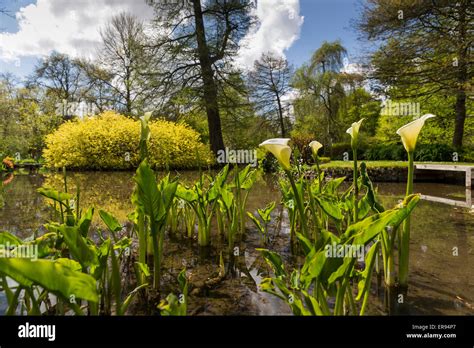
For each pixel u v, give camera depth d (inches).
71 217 76.9
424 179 432.8
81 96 1064.2
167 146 535.5
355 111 1019.9
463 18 508.1
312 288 84.9
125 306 63.9
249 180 152.1
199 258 114.4
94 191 283.0
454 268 105.3
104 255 65.5
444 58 551.2
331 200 110.1
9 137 729.6
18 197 256.7
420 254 121.2
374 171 438.6
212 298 81.8
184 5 660.7
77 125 532.7
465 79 530.9
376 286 89.9
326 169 434.9
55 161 516.4
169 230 154.6
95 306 64.6
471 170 358.6
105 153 516.1
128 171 513.3
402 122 786.2
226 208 122.0
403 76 563.2
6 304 75.7
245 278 95.7
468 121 719.7
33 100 986.7
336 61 1005.8
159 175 423.2
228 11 671.1
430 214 207.2
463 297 82.4
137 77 689.0
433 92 586.9
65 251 97.3
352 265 51.7
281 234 149.8
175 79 658.8
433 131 732.7
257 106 1091.9
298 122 1129.4
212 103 647.1
